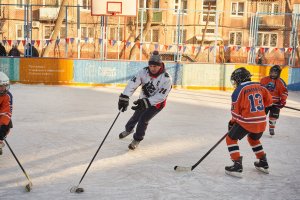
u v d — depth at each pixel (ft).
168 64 54.29
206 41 104.83
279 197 13.42
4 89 14.99
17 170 15.65
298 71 58.08
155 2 106.42
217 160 17.94
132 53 73.26
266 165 16.07
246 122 15.15
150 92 18.94
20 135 22.00
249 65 55.93
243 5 107.34
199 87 55.21
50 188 13.69
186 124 27.37
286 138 23.76
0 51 60.08
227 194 13.58
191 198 13.10
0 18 106.11
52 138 21.50
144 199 12.89
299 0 104.37
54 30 69.05
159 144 20.95
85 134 22.82
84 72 53.42
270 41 106.63
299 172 16.46
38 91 45.27
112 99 40.09
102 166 16.55
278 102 23.53
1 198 12.61
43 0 105.91
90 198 12.82
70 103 36.04
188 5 106.42
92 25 104.17
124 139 21.86
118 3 56.80
